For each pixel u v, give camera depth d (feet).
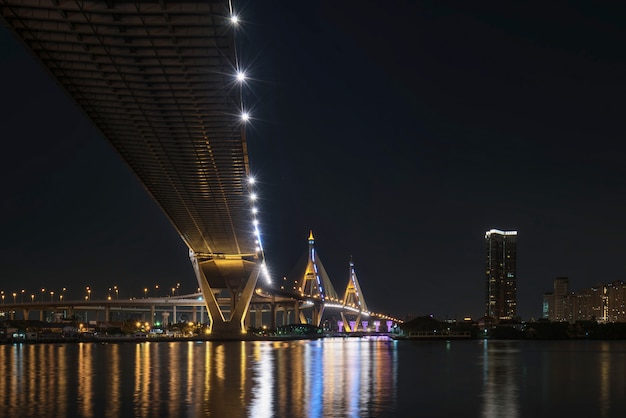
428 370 272.10
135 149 296.71
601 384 216.95
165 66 213.46
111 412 137.28
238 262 558.15
